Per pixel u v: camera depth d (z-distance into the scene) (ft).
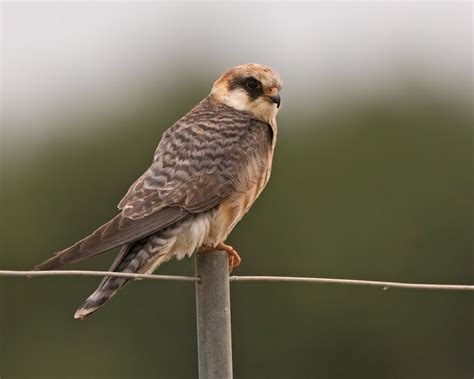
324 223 57.57
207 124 30.83
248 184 30.35
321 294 55.16
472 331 56.49
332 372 54.85
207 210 29.40
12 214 58.90
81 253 26.05
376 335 55.62
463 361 56.44
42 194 59.26
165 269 52.54
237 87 32.42
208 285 25.25
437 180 59.41
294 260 56.39
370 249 57.31
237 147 30.42
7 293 56.34
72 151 59.98
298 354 54.60
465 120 61.41
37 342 55.98
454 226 58.90
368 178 59.16
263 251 56.34
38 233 58.75
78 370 55.67
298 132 60.49
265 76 32.32
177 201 28.86
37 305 55.72
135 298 53.67
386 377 55.36
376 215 58.08
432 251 58.03
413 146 60.18
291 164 59.16
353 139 59.93
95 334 55.16
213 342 25.25
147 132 60.39
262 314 54.85
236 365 54.24
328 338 54.95
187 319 53.47
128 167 59.77
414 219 58.54
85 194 59.47
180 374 54.39
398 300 56.18
